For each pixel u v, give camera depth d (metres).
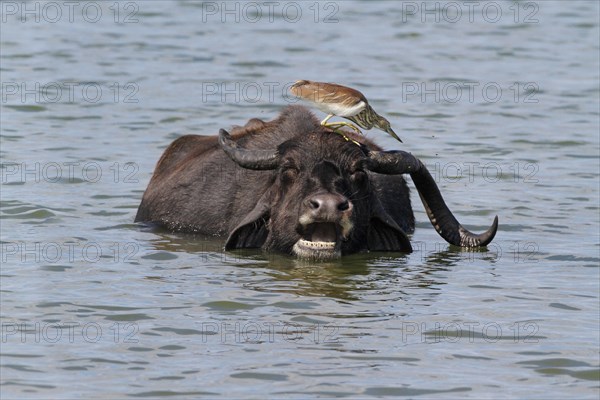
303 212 52.41
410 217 62.75
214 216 59.47
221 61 107.50
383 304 48.59
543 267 54.59
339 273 53.03
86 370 41.06
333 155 54.53
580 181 71.00
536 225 62.03
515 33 123.56
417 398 39.22
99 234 59.03
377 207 56.66
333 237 54.62
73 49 109.56
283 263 54.38
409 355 42.97
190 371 41.09
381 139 80.81
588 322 46.78
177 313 46.88
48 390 39.31
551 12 135.38
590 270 54.03
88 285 50.19
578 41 120.31
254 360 42.16
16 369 40.97
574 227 61.59
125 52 109.50
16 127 82.06
